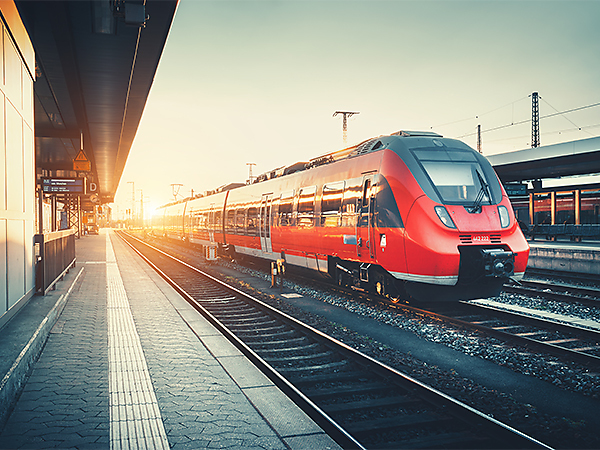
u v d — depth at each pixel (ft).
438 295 27.73
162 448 11.08
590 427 13.47
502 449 11.93
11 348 16.48
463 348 21.62
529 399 15.65
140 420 12.66
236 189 69.36
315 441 11.55
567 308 30.78
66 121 56.18
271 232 50.31
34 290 28.84
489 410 14.43
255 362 18.47
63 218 117.08
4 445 11.29
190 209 103.91
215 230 78.33
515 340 22.35
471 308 30.12
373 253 30.94
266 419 12.78
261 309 31.91
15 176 22.54
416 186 27.99
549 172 82.28
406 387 15.94
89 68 38.27
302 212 42.19
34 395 14.65
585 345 22.31
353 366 18.90
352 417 14.21
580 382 17.06
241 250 63.87
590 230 81.56
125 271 55.11
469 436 12.62
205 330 23.90
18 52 23.06
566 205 103.14
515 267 27.22
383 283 31.50
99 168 95.76
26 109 25.36
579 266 48.57
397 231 28.30
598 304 31.19
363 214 32.01
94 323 25.50
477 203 27.94
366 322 27.53
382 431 13.14
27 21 29.17
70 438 11.70
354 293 36.63
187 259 78.07
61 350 19.90
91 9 28.22
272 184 51.44
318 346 22.31
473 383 16.98
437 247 26.13
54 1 27.22
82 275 49.70
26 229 25.54
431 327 25.41
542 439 12.58
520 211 116.67
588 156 66.28
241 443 11.44
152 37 33.27
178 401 14.16
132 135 66.54
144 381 15.76
